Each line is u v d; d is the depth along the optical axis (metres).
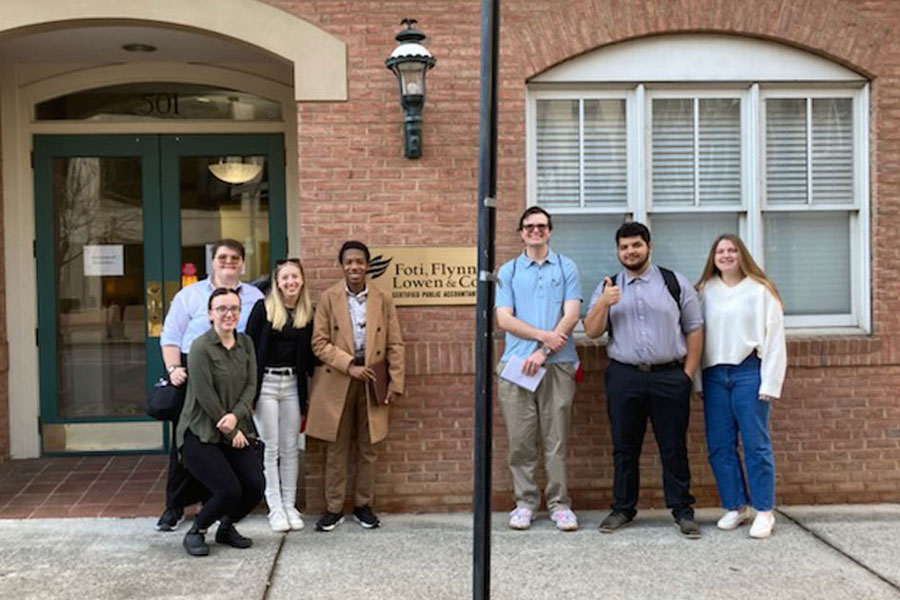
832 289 6.28
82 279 7.19
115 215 7.22
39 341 7.12
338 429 5.45
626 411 5.38
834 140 6.22
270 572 4.74
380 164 5.84
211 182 7.28
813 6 5.98
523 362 5.42
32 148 7.11
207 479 4.82
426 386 5.86
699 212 6.17
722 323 5.40
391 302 5.55
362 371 5.37
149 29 6.24
